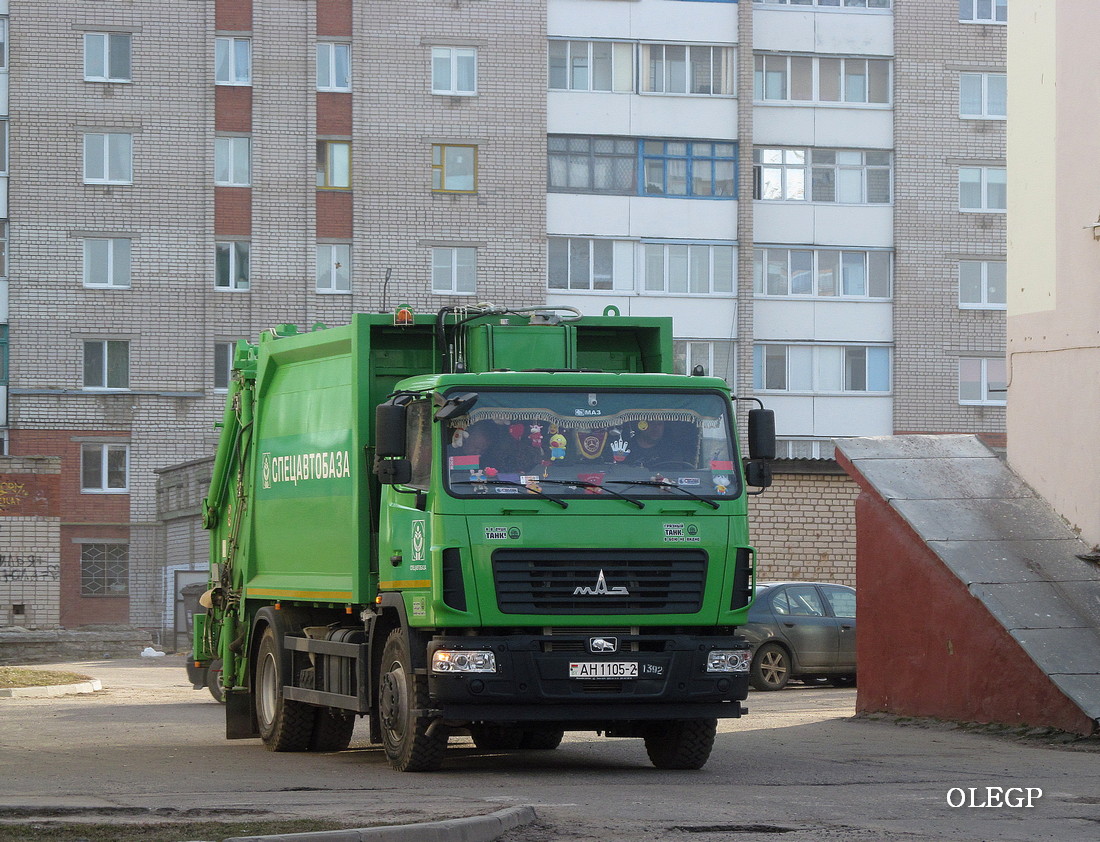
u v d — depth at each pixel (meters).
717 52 58.97
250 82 57.47
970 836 10.26
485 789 12.67
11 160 56.28
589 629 13.57
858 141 60.12
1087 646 17.88
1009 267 22.30
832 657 27.11
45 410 56.06
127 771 14.30
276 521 17.47
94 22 56.84
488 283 57.72
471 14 58.12
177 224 57.00
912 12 60.56
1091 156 20.84
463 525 13.38
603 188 58.34
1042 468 21.16
